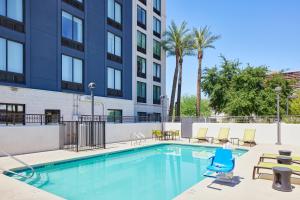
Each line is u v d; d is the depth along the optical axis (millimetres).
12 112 16656
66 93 20047
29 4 18172
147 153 17438
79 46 22094
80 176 11195
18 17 17625
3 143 13383
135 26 29938
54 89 19688
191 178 10945
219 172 8961
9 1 17109
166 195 8656
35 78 18406
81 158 13664
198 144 19578
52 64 19609
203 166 13422
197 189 7980
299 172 8188
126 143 20062
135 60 29766
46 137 15469
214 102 29969
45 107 18469
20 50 17703
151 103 32781
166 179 10781
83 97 21234
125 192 8969
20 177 10281
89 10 23156
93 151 15555
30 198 6887
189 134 24594
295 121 20938
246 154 14594
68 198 8328
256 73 27234
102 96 24250
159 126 26297
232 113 26156
